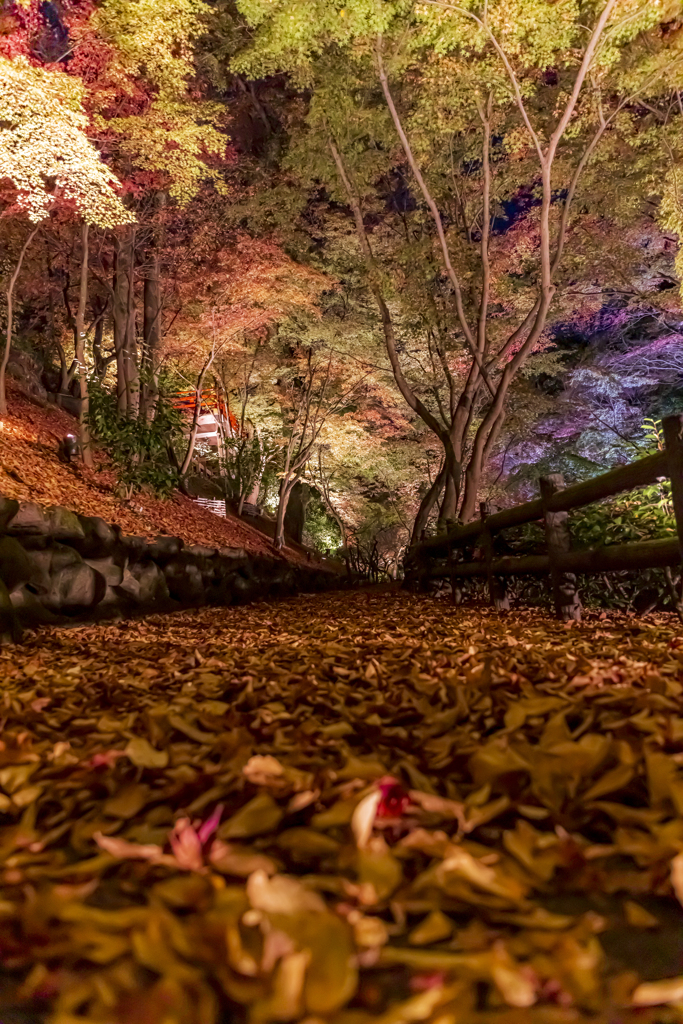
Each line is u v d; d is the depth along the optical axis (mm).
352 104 11672
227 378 22203
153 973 778
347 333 19250
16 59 8547
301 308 18641
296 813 1145
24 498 8688
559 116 11102
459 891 838
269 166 17516
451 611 6008
